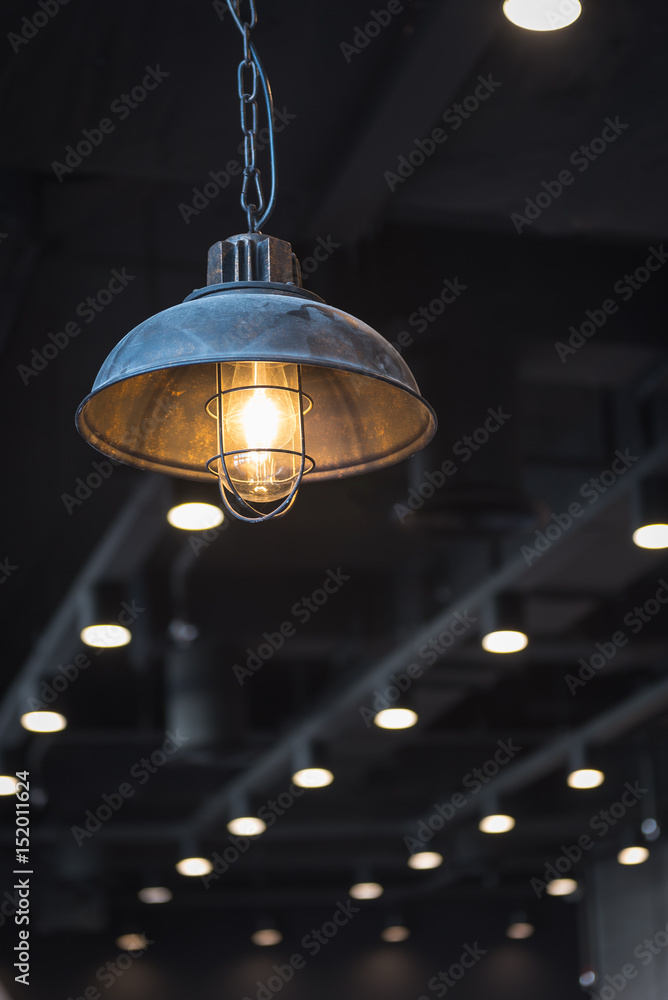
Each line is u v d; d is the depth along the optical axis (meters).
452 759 12.30
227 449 1.82
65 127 3.72
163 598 7.46
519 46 3.48
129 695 10.91
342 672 9.78
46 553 8.26
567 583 7.23
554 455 6.89
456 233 5.00
